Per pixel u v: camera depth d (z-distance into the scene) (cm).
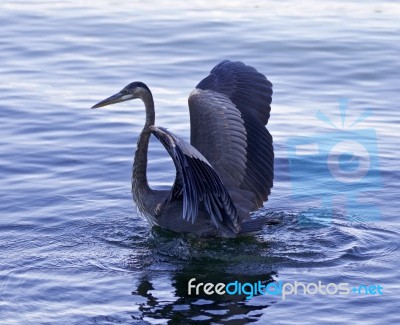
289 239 1263
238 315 1033
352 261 1187
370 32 2339
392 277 1134
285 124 1739
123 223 1321
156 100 1855
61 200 1395
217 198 1161
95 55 2164
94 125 1722
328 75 2027
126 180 1481
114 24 2414
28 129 1695
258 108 1345
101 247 1238
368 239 1257
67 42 2264
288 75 2023
